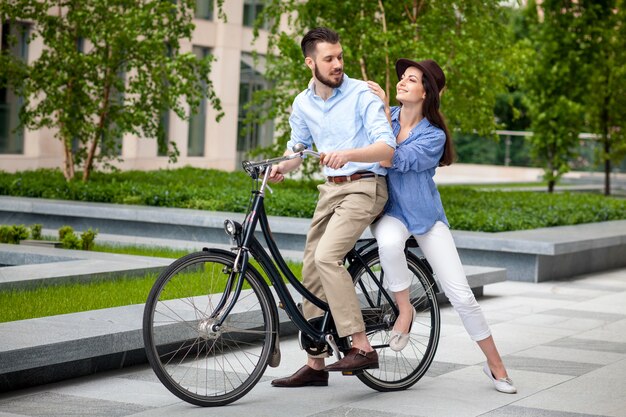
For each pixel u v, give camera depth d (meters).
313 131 6.91
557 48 28.11
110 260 10.98
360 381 7.35
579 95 28.75
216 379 7.13
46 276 9.46
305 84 19.55
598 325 10.20
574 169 38.75
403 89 6.91
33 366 6.43
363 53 18.86
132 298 9.01
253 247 6.60
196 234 15.52
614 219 19.11
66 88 20.22
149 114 20.38
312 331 6.80
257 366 6.66
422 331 7.29
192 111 20.41
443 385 7.29
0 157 26.62
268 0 20.77
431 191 6.95
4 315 8.02
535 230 15.44
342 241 6.64
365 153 6.41
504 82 21.66
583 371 7.88
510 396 6.98
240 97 35.44
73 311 8.35
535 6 28.78
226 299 6.57
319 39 6.64
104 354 6.94
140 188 18.20
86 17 19.58
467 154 43.47
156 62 19.97
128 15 19.58
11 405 6.29
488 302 11.75
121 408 6.33
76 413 6.16
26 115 20.30
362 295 7.03
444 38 19.06
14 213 16.94
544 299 12.10
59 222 16.56
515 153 42.09
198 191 17.98
